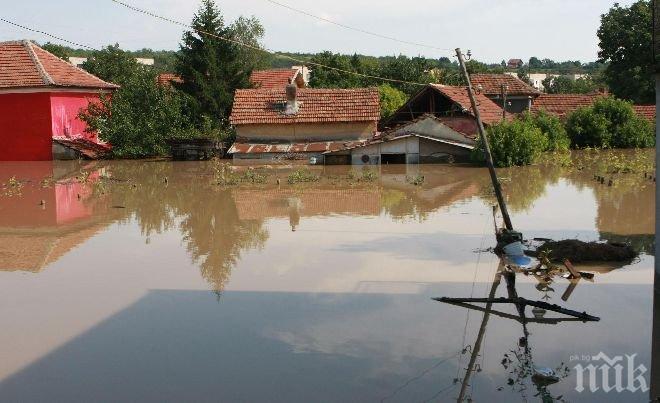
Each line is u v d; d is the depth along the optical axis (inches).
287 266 411.5
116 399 233.0
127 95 1277.1
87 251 467.8
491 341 278.2
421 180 846.5
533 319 304.5
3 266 426.0
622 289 348.8
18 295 360.2
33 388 243.4
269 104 1258.0
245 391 236.5
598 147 1396.4
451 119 1285.7
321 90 1280.8
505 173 941.2
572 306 322.3
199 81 1485.0
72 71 1336.1
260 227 548.4
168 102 1300.4
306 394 232.8
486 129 1090.7
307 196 735.7
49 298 354.0
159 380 247.4
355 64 2359.7
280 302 337.7
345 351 270.7
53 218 611.5
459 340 280.1
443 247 456.4
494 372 247.4
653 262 402.9
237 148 1206.3
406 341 279.9
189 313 323.9
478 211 610.9
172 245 482.6
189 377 249.4
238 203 689.0
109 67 2012.8
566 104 1711.4
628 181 810.2
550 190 744.3
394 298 340.2
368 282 371.2
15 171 1045.2
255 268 407.8
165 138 1250.6
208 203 692.1
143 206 678.5
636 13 2009.1
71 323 313.1
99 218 608.4
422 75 2290.8
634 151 1323.8
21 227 567.2
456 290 353.1
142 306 336.8
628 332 285.3
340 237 499.5
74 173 1010.7
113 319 317.7
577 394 227.9
